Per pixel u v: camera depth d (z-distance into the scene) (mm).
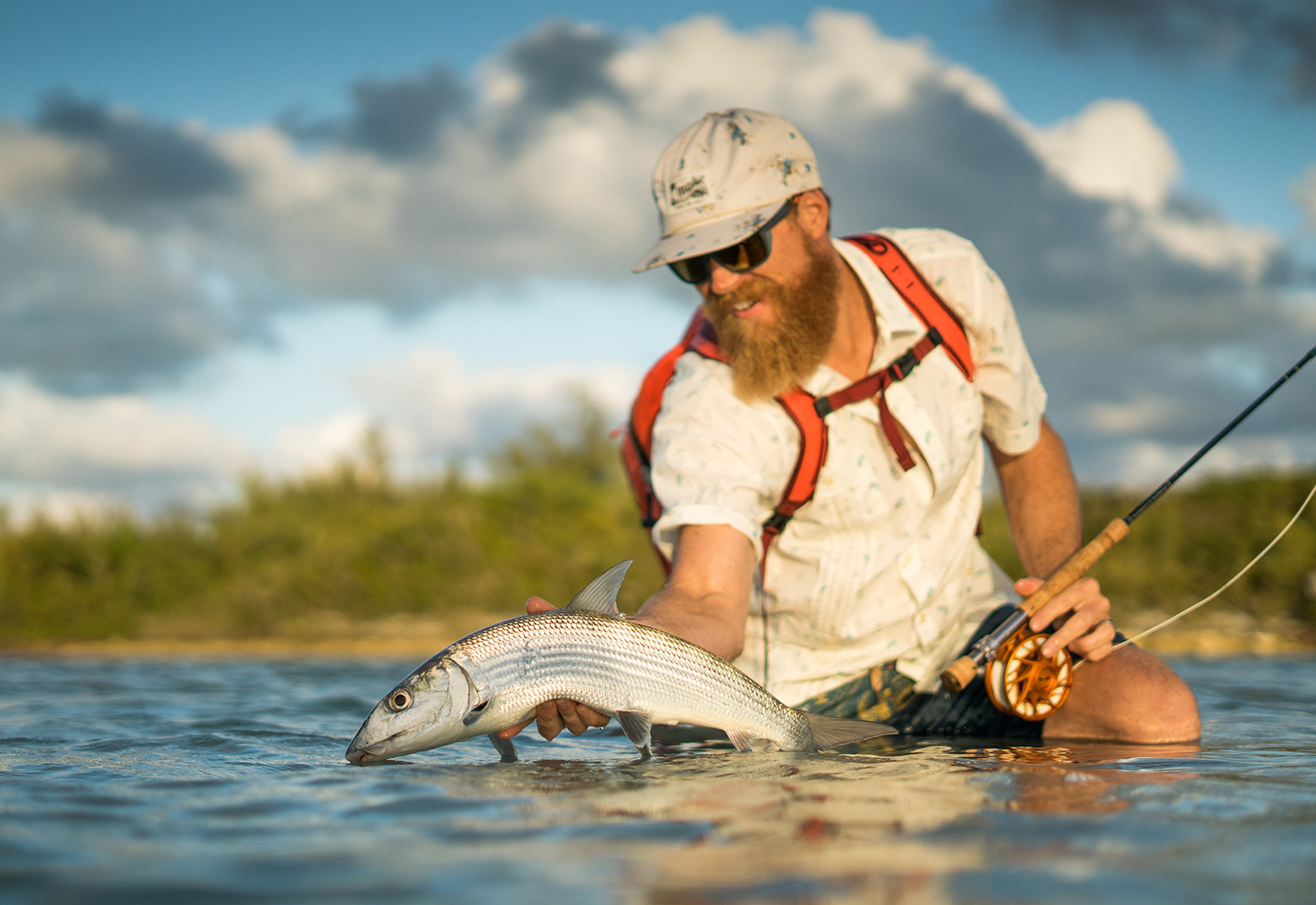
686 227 3010
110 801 1835
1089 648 3086
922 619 3418
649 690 2504
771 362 3039
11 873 1296
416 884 1238
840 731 2787
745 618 2924
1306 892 1188
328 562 13688
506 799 1854
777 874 1275
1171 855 1364
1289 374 3299
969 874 1271
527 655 2422
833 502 3236
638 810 1721
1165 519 12555
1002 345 3414
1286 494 13008
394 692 2400
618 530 14438
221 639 12586
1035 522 3584
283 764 2420
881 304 3205
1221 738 3004
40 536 14484
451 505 15188
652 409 3398
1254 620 10469
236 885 1237
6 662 8703
